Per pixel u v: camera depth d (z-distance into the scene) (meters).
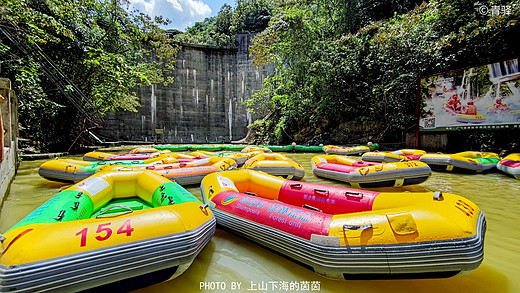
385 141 17.45
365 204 3.26
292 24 20.25
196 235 2.42
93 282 1.96
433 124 12.41
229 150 19.69
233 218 3.33
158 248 2.17
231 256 2.94
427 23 14.48
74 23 14.34
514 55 11.68
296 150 18.41
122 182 4.29
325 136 20.70
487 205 4.70
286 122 23.06
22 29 9.85
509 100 10.02
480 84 10.80
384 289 2.29
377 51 17.27
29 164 9.75
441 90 12.05
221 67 33.75
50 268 1.84
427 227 2.17
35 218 2.51
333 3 22.00
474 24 11.77
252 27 38.09
